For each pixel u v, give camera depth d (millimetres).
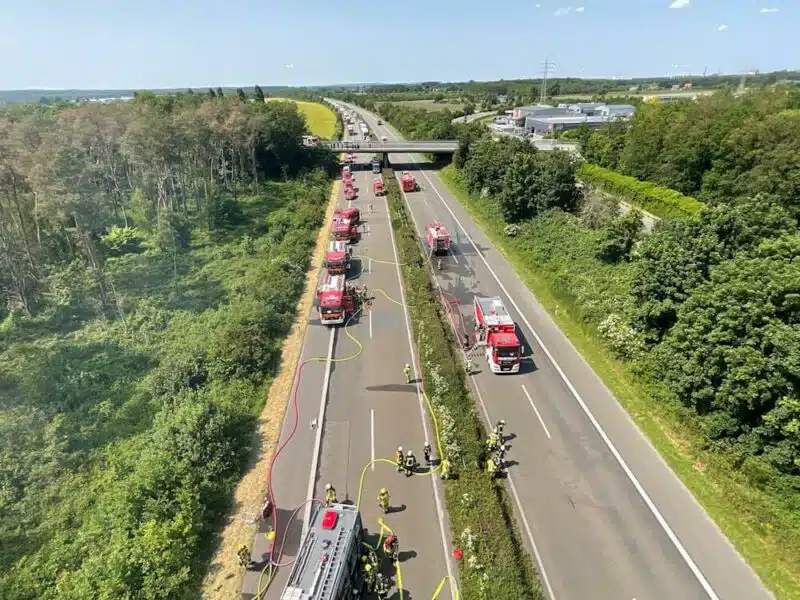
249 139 80938
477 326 39875
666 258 34125
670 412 29578
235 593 21188
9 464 27453
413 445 29000
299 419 31438
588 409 31609
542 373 35344
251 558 22672
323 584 18250
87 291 46781
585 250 51000
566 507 24844
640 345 34219
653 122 72500
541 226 58062
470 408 31484
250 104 99750
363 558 21500
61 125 61750
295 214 71875
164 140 60844
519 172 62219
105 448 28641
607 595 20719
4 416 31062
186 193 76312
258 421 31375
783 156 50219
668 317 33750
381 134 155500
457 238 62156
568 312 42219
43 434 29547
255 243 60219
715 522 23734
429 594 20781
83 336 40531
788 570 21219
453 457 27031
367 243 62000
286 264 52469
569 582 21281
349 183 91125
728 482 24906
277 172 95500
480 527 22891
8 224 48438
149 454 26625
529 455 28109
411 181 86188
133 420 30859
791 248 28297
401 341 39812
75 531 23703
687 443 28250
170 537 22031
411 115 163000
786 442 23625
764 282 26172
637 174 74938
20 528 23984
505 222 63938
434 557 22359
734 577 21203
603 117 139875
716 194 59219
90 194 51531
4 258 45406
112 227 62375
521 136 126500
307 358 37938
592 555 22422
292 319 43750
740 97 75062
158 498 24078
